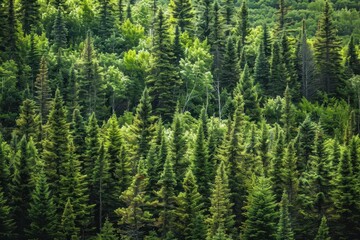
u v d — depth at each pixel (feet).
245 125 428.15
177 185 351.87
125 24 587.27
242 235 319.47
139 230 342.03
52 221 315.78
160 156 355.77
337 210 334.85
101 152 340.59
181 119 428.15
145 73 504.43
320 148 347.77
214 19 579.89
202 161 352.28
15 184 328.08
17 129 390.83
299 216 340.59
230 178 353.31
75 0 640.58
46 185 317.83
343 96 539.70
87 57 464.65
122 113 490.08
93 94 461.78
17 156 333.42
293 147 354.54
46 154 344.90
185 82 501.56
